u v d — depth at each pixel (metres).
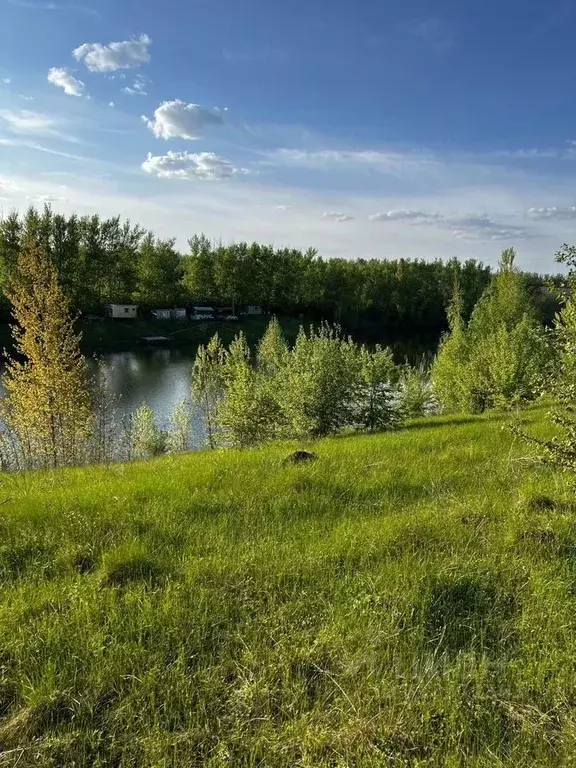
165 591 4.47
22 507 6.57
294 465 8.76
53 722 3.18
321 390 17.69
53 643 3.78
